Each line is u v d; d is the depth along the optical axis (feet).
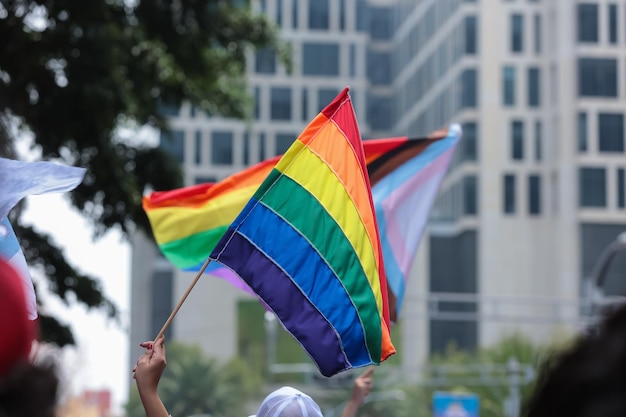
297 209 27.37
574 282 440.45
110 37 91.66
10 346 10.11
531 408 9.16
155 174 104.83
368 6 500.33
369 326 27.25
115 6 101.04
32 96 91.30
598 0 451.12
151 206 38.01
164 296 445.78
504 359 315.58
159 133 108.27
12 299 10.22
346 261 27.40
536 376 9.33
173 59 104.73
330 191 27.71
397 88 520.42
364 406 328.49
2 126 75.72
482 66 455.22
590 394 8.78
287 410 23.35
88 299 98.32
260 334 422.00
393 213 38.22
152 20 102.47
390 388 334.03
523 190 450.71
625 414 8.64
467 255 451.12
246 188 38.22
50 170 25.48
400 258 38.06
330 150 28.02
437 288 454.40
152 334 444.55
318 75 482.69
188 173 463.42
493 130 452.76
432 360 352.28
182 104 111.45
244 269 27.12
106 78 90.07
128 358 444.14
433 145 38.55
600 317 9.28
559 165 449.06
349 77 485.56
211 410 339.57
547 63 456.04
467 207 451.12
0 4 88.79
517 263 448.24
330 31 484.74
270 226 27.25
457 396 267.39
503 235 448.65
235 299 437.17
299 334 27.17
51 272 97.19
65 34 89.66
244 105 113.19
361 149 28.43
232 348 436.35
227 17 106.83
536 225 449.48
